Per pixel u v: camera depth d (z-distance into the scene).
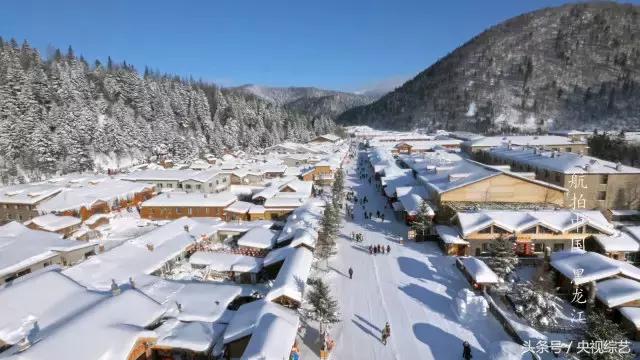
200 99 156.88
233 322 27.28
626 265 33.38
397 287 36.91
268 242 46.38
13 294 27.56
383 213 63.41
